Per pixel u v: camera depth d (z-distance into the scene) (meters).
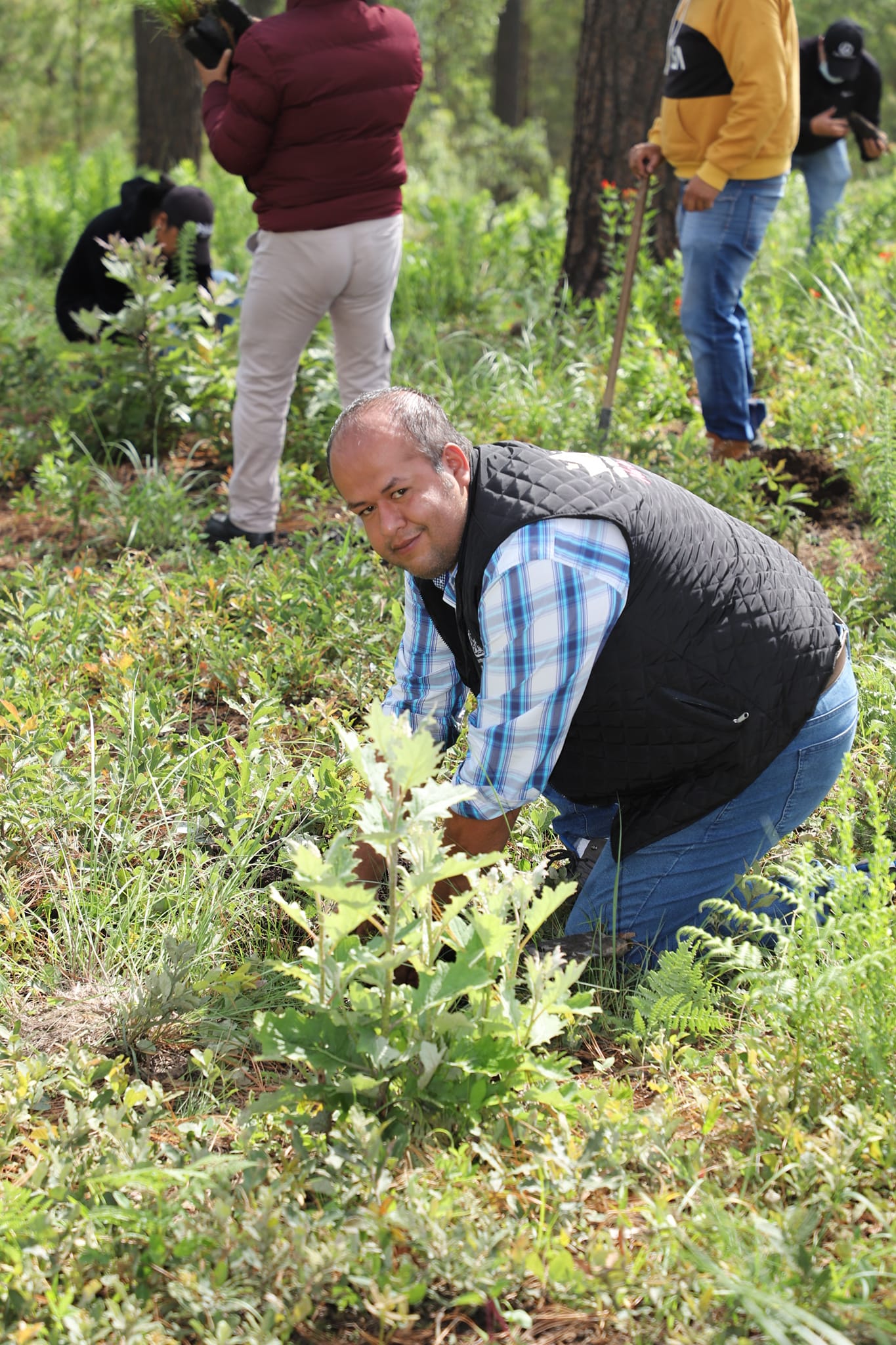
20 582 4.15
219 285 5.82
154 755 3.15
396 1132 2.09
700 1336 1.73
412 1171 2.04
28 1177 2.00
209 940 2.70
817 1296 1.75
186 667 3.88
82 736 3.23
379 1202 1.89
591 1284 1.80
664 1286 1.80
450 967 2.04
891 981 2.16
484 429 5.41
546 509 2.26
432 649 2.68
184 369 5.68
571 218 7.68
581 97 7.45
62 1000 2.54
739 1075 2.24
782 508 4.65
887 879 2.28
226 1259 1.83
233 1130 2.21
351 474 2.22
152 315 5.61
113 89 23.61
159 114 12.77
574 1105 2.12
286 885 2.88
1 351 6.68
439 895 2.54
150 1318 1.77
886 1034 2.15
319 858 1.98
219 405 5.73
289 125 4.25
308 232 4.38
